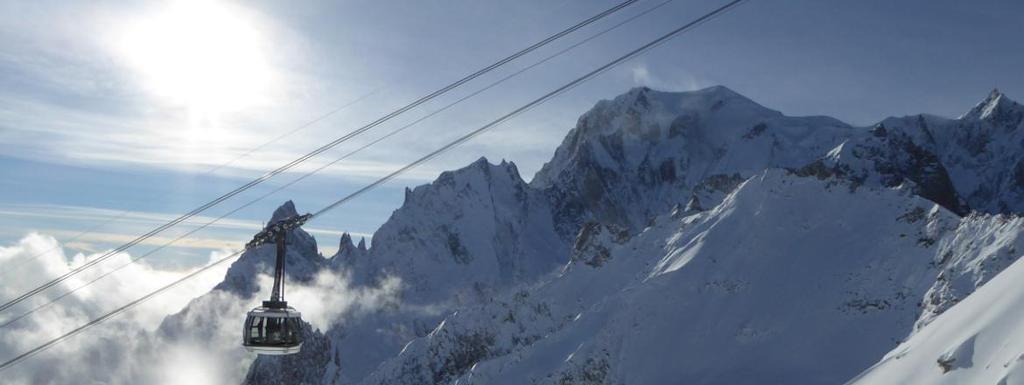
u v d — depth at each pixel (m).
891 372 61.25
